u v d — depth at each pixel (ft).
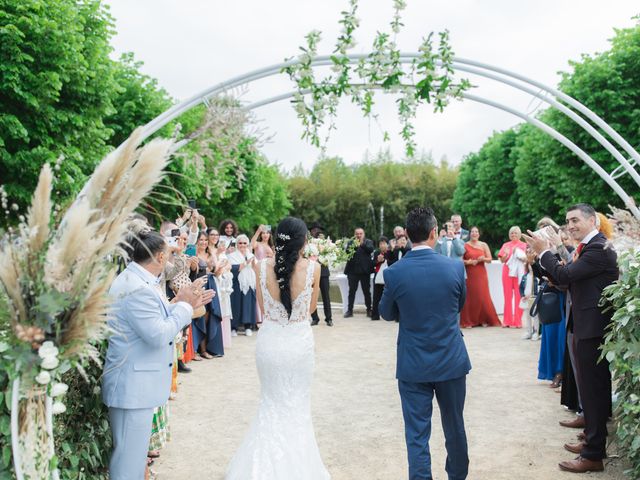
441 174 135.54
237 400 18.66
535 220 78.59
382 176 137.18
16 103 31.99
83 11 35.47
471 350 26.73
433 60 13.65
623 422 12.05
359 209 131.34
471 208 103.60
